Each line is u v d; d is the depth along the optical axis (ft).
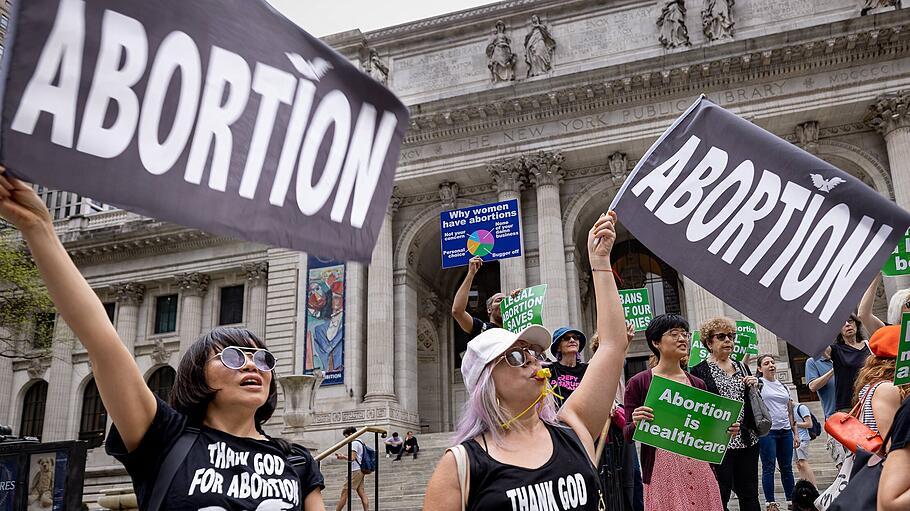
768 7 116.26
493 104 118.83
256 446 12.60
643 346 126.52
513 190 119.44
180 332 147.74
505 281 116.88
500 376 12.36
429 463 87.61
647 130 114.32
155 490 11.21
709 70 110.83
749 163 18.67
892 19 103.30
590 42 123.85
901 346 15.61
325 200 12.14
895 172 103.19
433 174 122.72
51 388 149.79
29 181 8.68
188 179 10.30
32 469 24.85
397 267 126.21
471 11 130.62
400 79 132.36
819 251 18.40
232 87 10.99
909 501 12.21
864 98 105.81
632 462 30.60
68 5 9.11
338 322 121.49
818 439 74.84
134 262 155.02
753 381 27.48
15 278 99.19
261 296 142.41
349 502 34.88
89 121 9.25
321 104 12.25
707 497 22.35
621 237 133.90
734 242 18.20
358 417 112.98
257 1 11.60
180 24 10.38
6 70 8.61
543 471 11.62
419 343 134.92
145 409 11.33
